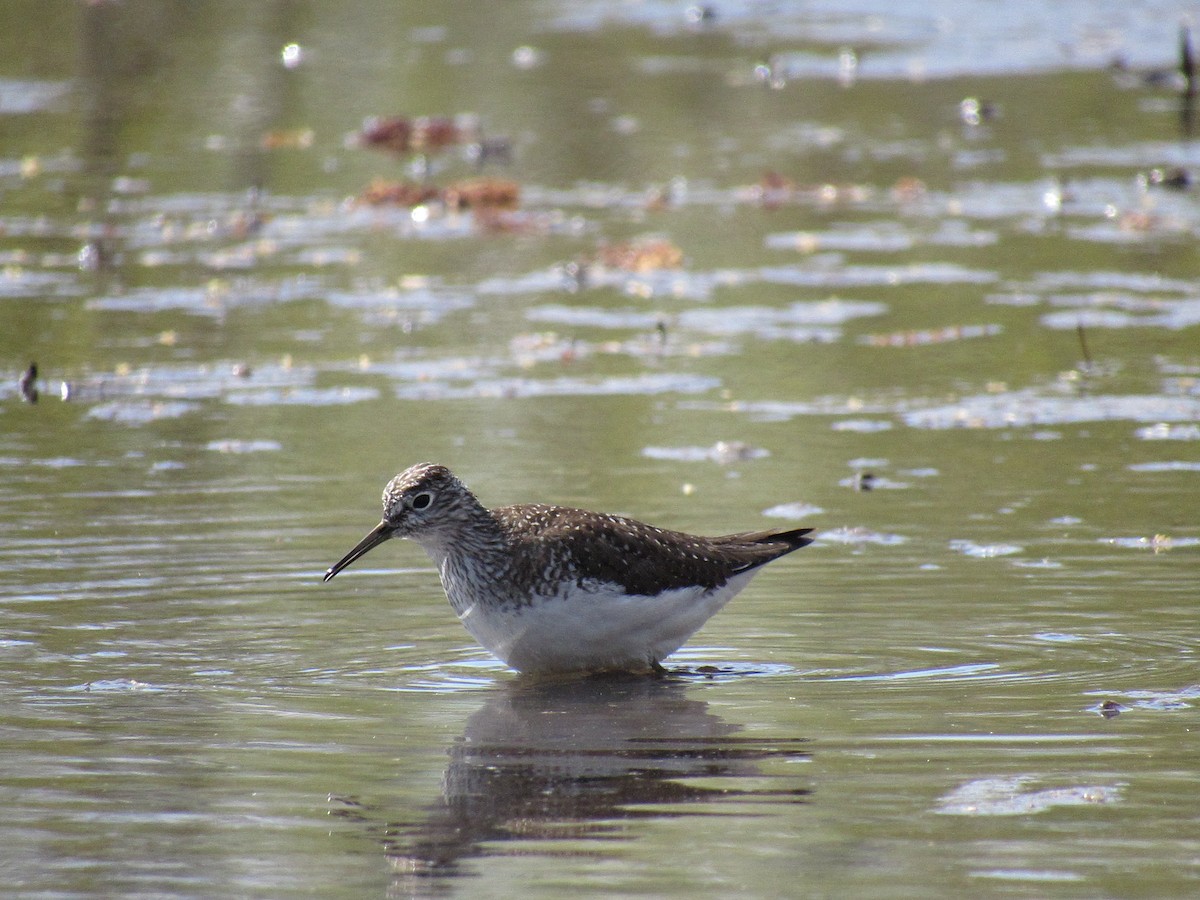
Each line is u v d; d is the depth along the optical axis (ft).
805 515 41.63
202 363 56.95
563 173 85.35
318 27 119.03
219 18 121.29
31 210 78.64
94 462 46.55
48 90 102.06
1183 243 70.03
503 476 44.91
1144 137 88.43
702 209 78.23
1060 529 40.06
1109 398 51.90
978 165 84.53
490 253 71.87
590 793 25.96
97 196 81.25
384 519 33.81
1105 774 26.27
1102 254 69.00
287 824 24.94
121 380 54.90
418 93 100.94
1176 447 46.91
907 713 29.43
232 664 32.55
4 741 28.22
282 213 78.69
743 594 36.55
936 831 24.29
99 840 24.38
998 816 24.72
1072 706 29.50
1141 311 61.05
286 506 42.68
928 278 66.33
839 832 24.30
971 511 41.65
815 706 30.01
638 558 33.22
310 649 33.68
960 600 35.58
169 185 83.46
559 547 32.96
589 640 33.17
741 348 58.44
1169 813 24.72
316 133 93.50
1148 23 115.34
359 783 26.55
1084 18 117.80
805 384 54.24
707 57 110.52
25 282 67.05
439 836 24.40
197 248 72.84
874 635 33.91
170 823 24.91
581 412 51.62
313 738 28.63
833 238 72.90
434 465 33.88
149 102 99.60
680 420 50.60
